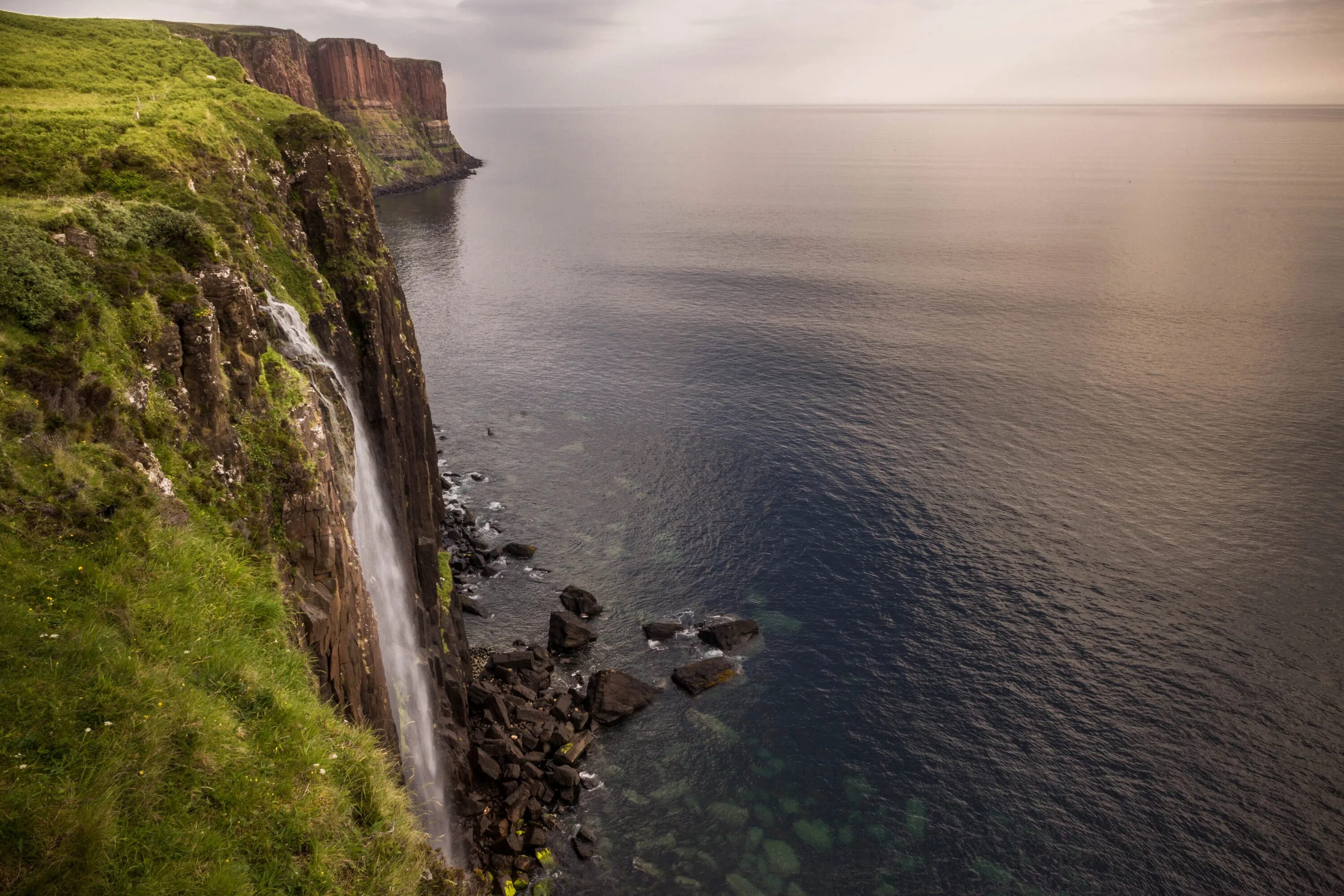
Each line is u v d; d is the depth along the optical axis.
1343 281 163.50
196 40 70.81
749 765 48.84
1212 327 134.88
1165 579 66.44
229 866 14.94
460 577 64.94
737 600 63.78
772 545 71.06
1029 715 52.88
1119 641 59.31
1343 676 56.00
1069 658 57.72
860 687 55.00
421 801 32.62
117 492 20.16
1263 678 55.81
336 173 48.28
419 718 36.69
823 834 44.72
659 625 59.19
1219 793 47.38
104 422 21.34
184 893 14.07
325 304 41.56
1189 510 77.12
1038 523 74.88
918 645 58.91
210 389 25.11
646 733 50.53
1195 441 92.12
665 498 79.12
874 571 67.56
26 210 25.42
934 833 45.09
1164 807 46.59
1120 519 75.50
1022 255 195.12
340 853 17.33
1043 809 46.53
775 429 94.94
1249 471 84.94
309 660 22.69
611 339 129.25
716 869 42.47
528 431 93.88
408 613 40.69
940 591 64.94
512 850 40.47
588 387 108.19
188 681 17.92
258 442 26.64
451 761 39.59
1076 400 104.31
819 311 146.50
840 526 74.31
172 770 15.98
